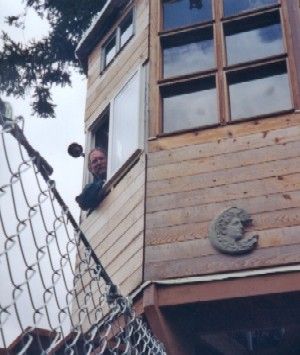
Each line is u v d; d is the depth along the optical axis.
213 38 7.79
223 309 5.88
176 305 5.81
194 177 6.60
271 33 7.59
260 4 7.89
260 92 7.14
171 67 7.80
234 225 6.07
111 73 8.88
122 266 6.49
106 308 5.21
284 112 6.73
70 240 2.93
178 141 6.96
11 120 2.44
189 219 6.30
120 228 6.88
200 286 5.83
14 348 2.72
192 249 6.09
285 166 6.32
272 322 5.91
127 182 7.14
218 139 6.80
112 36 9.57
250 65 7.25
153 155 6.97
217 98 7.14
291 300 5.68
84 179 8.27
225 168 6.54
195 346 6.40
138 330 3.71
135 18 8.91
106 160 8.06
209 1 8.17
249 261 5.82
